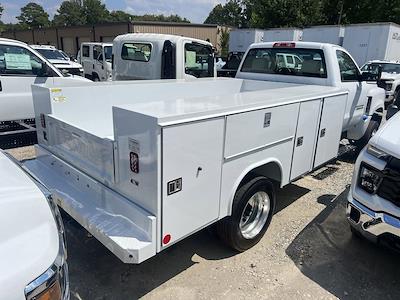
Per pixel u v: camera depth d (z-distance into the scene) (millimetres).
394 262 3203
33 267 1375
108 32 35031
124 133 2268
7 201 1664
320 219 3938
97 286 2748
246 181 3039
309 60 4840
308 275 2977
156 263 3057
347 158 6070
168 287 2762
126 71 7441
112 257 3113
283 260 3164
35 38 48906
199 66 7391
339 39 20172
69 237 3389
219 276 2912
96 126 3775
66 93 3426
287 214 4035
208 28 36875
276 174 3424
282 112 3139
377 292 2814
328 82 4637
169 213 2260
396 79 12844
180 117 2156
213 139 2443
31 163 3416
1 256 1361
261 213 3346
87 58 16031
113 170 2406
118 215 2443
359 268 3102
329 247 3400
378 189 2777
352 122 5262
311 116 3662
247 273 2963
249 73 5629
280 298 2689
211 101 2770
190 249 3273
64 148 3004
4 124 6156
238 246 3137
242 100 2889
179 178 2260
